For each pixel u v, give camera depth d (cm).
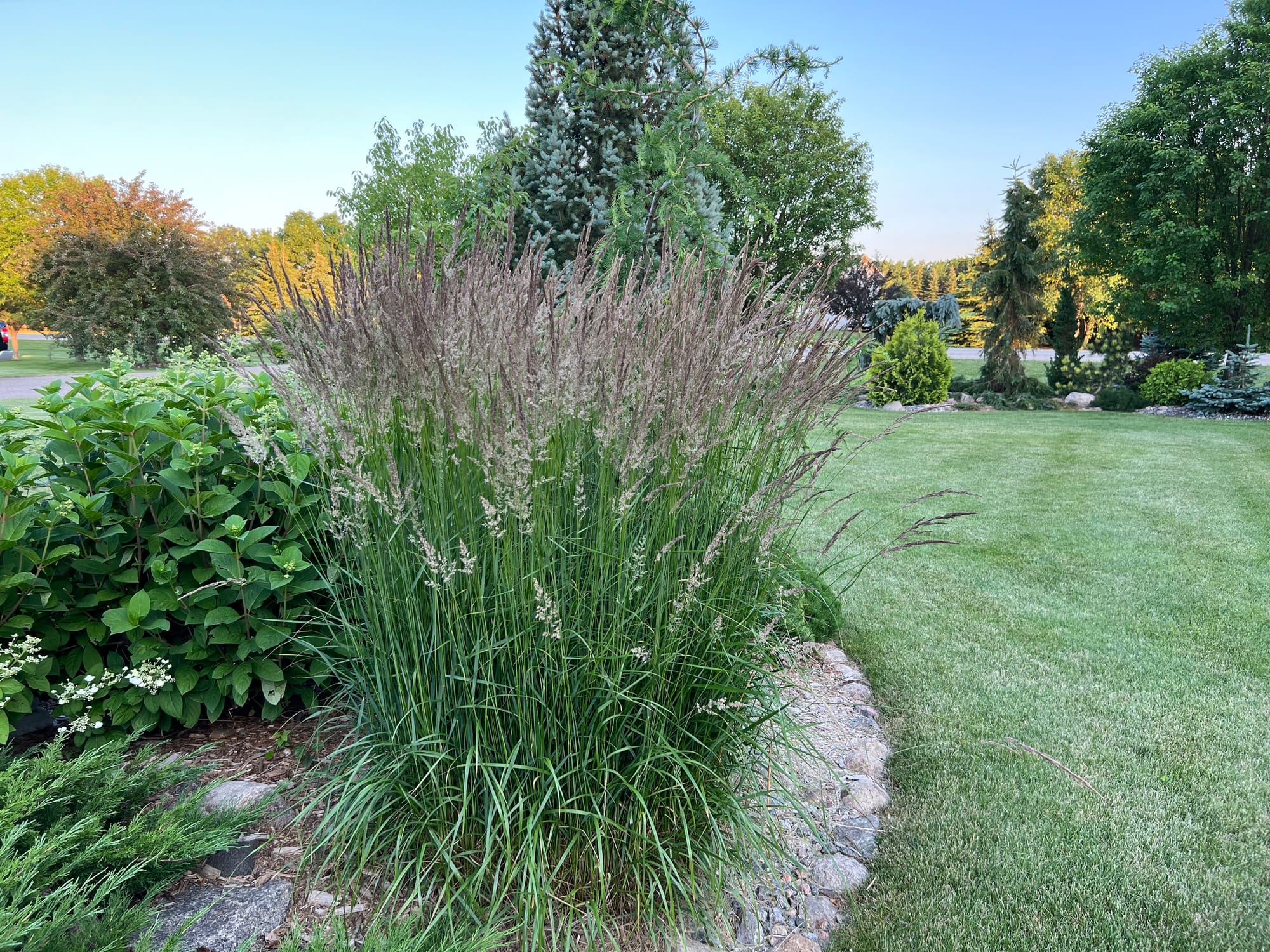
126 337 1808
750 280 212
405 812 186
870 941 178
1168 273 1642
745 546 199
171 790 206
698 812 190
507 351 175
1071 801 233
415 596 183
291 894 173
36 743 236
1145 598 416
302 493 251
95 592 233
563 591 181
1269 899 191
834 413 234
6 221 3164
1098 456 886
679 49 396
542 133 483
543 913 161
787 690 249
